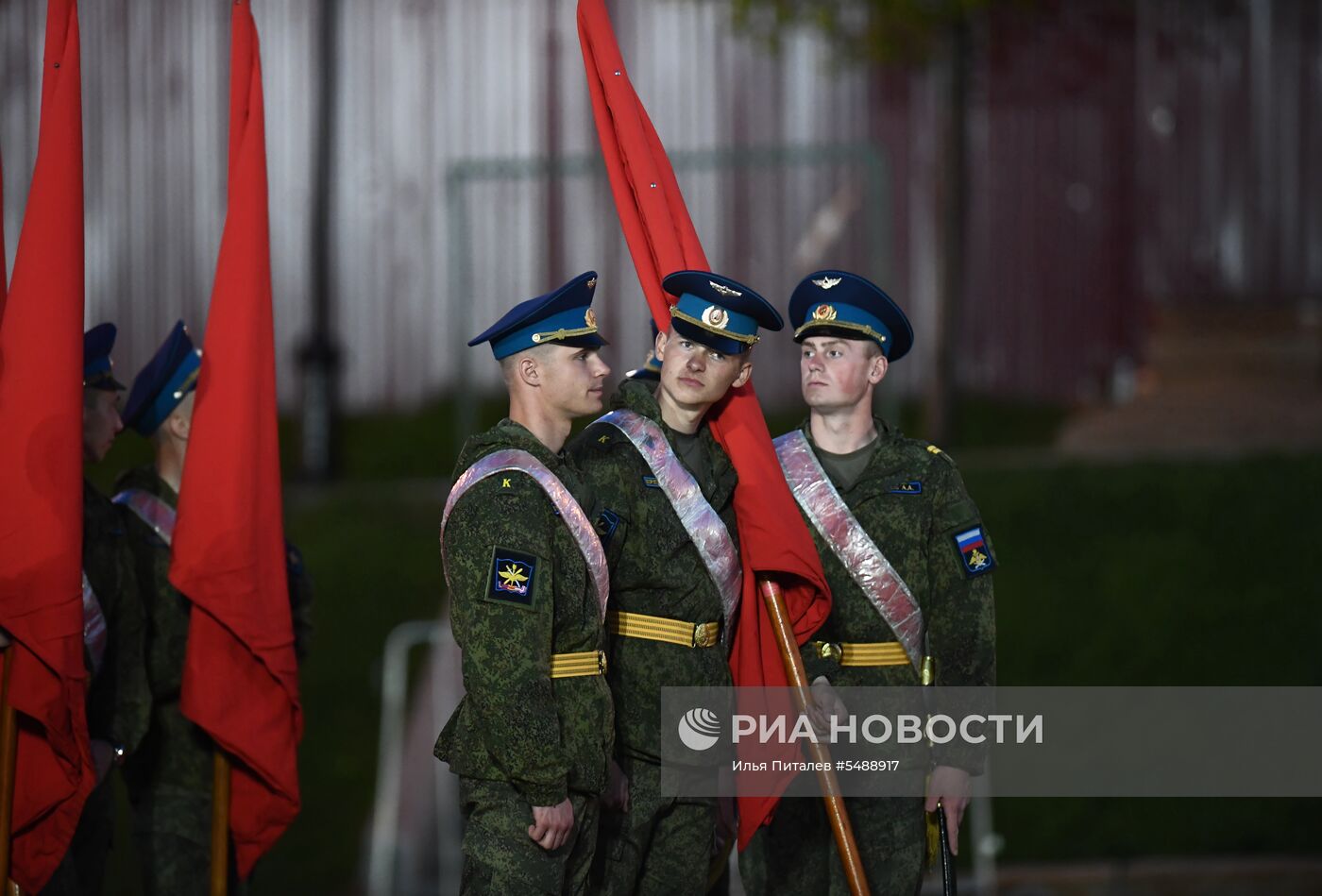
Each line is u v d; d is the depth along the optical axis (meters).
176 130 31.61
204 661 8.52
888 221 25.56
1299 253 30.58
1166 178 30.48
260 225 8.69
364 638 19.64
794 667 8.15
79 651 7.96
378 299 31.17
